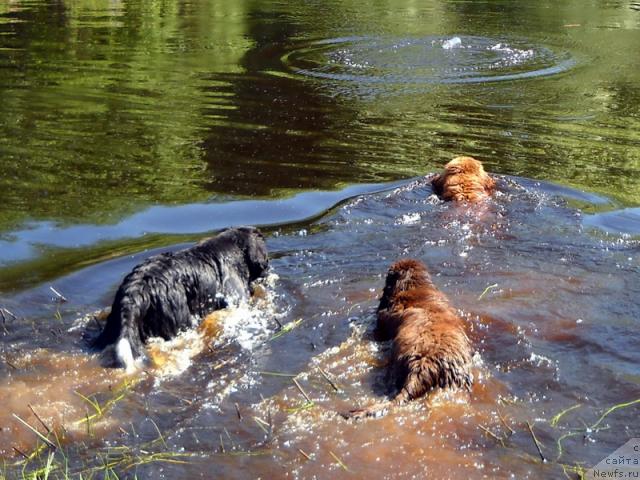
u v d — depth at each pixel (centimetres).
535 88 1359
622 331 528
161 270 541
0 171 875
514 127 1105
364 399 453
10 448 406
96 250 680
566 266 634
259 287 602
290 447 403
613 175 895
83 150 958
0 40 1695
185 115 1130
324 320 552
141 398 451
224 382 470
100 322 543
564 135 1067
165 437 413
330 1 2492
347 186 845
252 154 957
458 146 1005
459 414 432
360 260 650
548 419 430
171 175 876
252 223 743
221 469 385
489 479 376
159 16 2112
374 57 1602
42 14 2088
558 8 2356
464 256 655
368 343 520
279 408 441
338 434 414
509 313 552
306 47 1695
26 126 1053
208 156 945
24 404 444
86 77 1363
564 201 798
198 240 702
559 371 479
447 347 465
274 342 523
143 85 1315
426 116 1158
